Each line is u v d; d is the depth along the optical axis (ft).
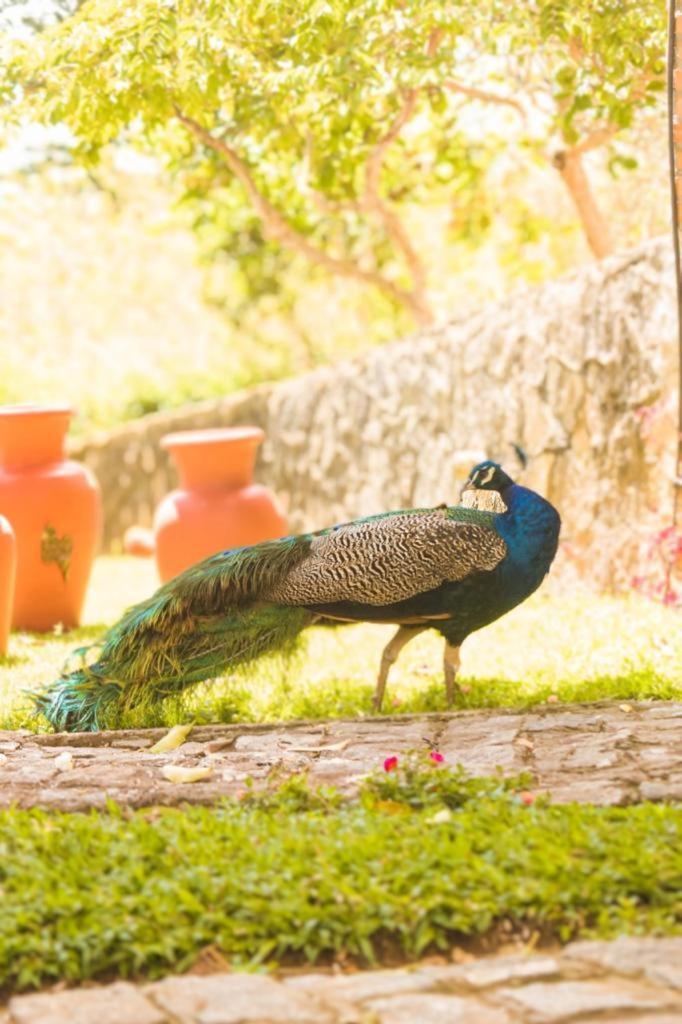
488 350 40.37
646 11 30.35
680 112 25.17
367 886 13.80
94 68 30.58
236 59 30.58
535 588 23.07
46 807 17.40
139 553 56.39
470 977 12.26
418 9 31.17
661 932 13.07
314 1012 11.63
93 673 23.72
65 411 35.17
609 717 21.40
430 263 71.92
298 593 22.72
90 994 12.14
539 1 31.17
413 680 26.27
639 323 34.58
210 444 36.11
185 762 20.25
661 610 30.94
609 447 35.55
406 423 44.88
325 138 39.81
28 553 34.55
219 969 12.89
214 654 23.35
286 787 17.22
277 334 84.99
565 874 13.85
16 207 82.94
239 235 69.21
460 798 16.71
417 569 22.11
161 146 44.80
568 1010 11.43
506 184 53.16
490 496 22.82
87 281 87.40
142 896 13.65
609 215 45.78
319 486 50.34
